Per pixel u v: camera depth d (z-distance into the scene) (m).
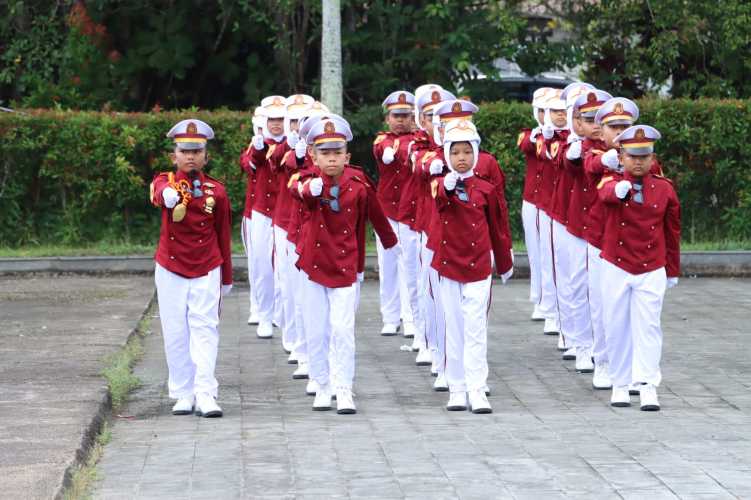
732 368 14.27
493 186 12.28
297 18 25.50
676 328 16.94
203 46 26.28
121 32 26.02
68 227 22.98
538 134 16.86
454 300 12.26
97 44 25.73
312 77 26.33
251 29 25.86
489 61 25.66
